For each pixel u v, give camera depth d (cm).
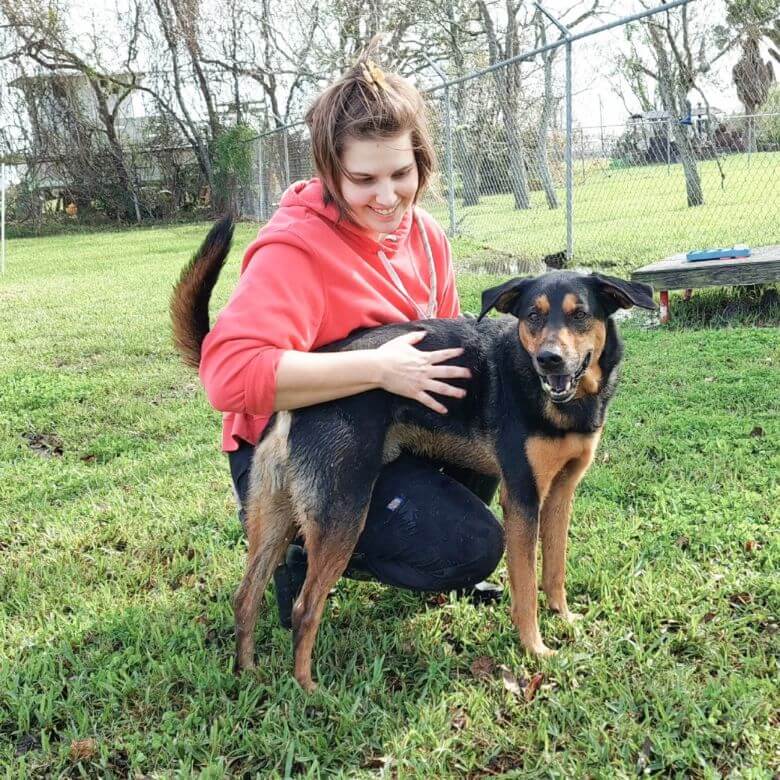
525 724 258
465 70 2717
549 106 1445
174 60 2845
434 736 249
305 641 278
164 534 406
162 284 1333
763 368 574
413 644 304
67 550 394
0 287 1436
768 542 343
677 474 426
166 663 292
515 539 290
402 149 279
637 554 347
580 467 301
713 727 244
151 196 2997
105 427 593
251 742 252
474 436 303
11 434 584
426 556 288
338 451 274
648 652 282
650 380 580
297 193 311
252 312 278
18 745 264
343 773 240
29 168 2842
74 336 933
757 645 280
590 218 1573
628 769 232
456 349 294
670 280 732
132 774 245
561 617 315
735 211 1449
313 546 277
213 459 506
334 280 298
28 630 326
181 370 747
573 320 283
